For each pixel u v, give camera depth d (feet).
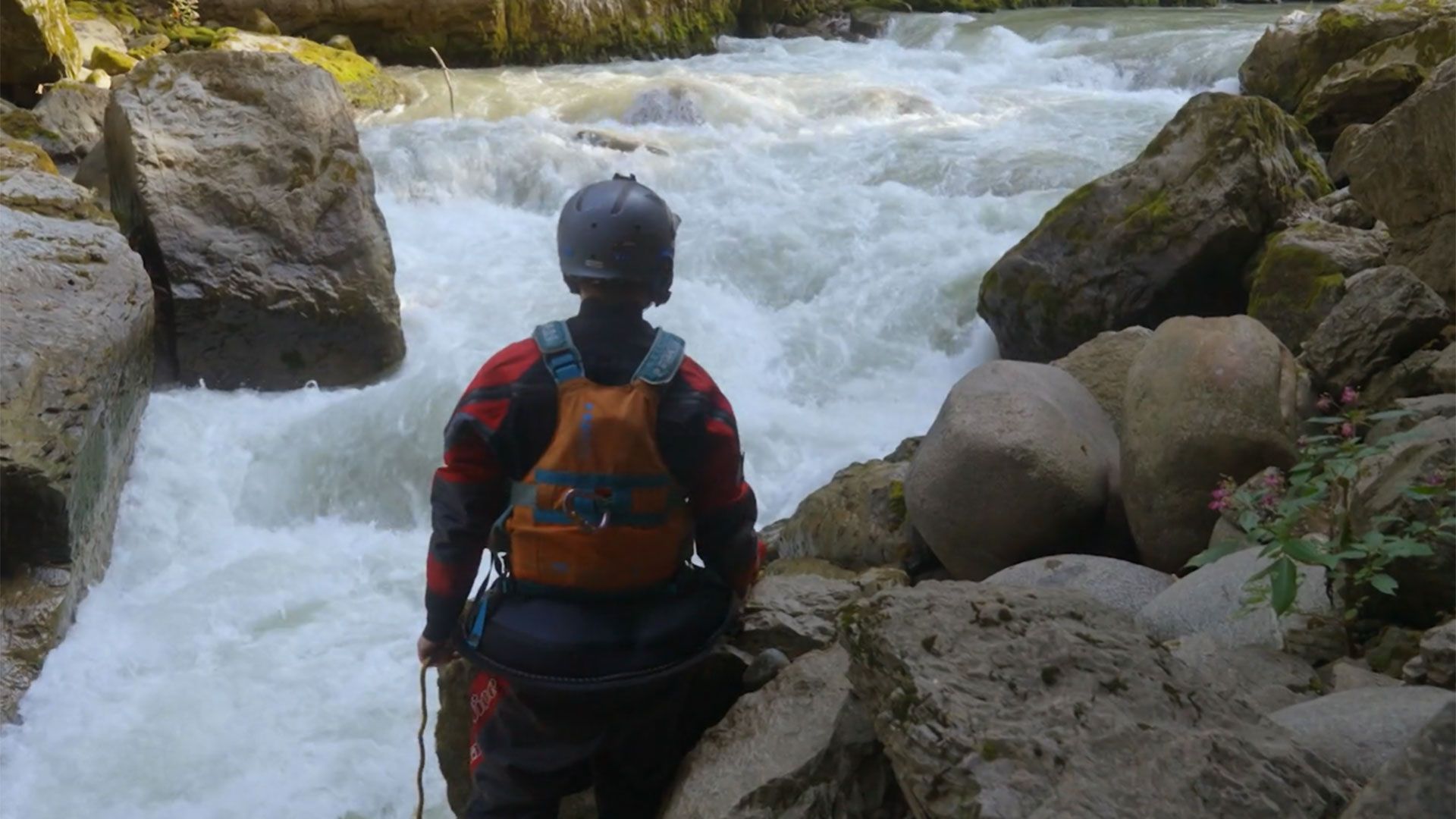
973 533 15.11
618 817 9.83
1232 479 13.55
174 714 15.92
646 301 8.66
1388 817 6.32
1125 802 7.30
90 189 26.37
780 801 8.98
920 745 7.75
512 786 8.93
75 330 19.33
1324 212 22.20
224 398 24.76
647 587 8.64
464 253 30.40
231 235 25.21
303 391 25.52
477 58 53.16
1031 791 7.38
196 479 21.65
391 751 15.21
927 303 26.45
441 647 8.77
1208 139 22.39
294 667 16.90
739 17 63.36
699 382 8.57
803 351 25.89
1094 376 18.26
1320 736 8.43
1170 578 12.78
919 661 8.18
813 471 21.86
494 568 9.03
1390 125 17.56
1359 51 34.50
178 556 20.20
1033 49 51.49
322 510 21.99
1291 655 10.23
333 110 26.53
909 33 59.82
